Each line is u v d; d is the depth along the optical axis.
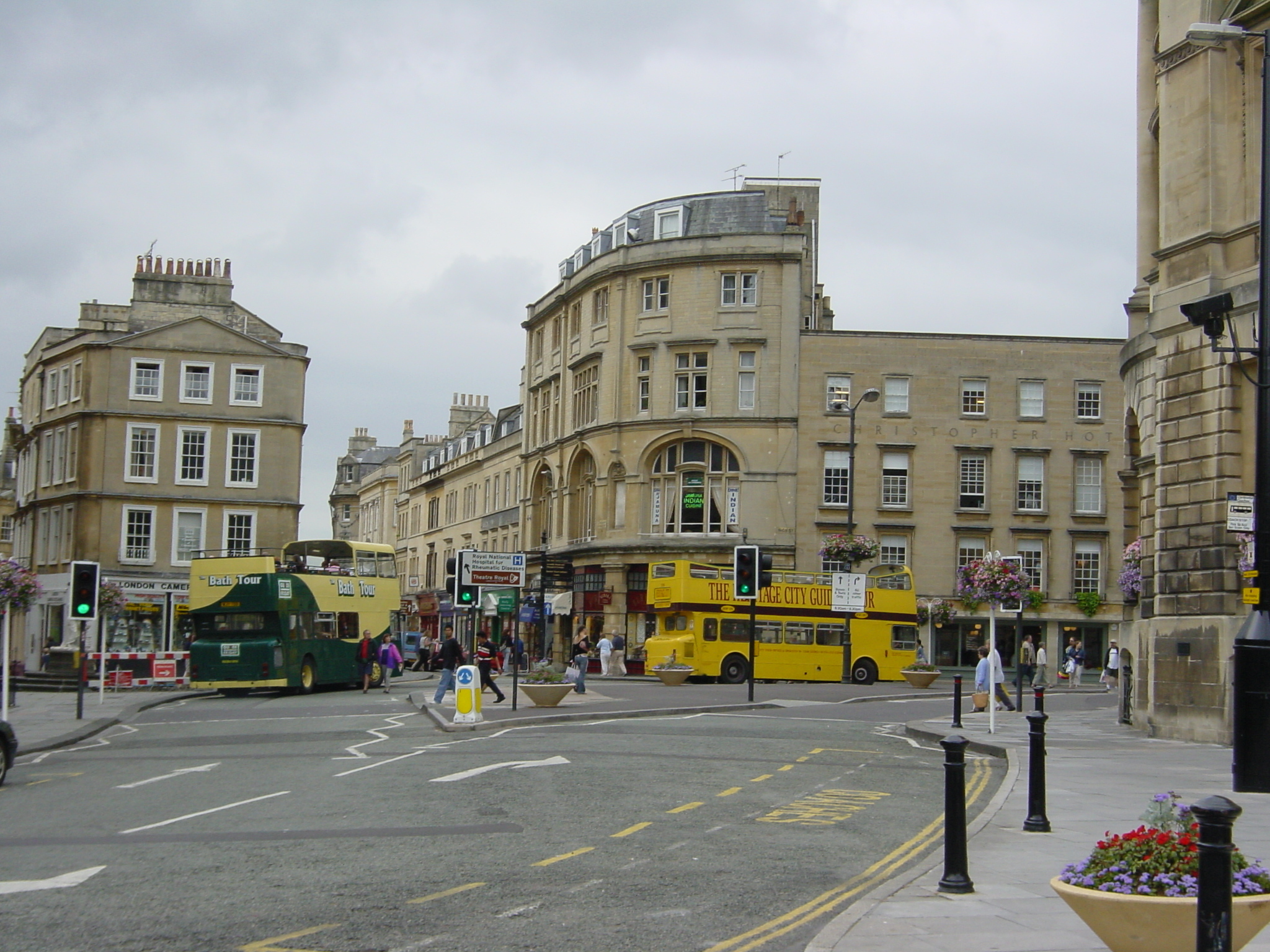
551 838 11.74
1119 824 12.56
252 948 7.70
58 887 9.56
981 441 55.56
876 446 55.47
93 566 28.38
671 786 15.59
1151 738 22.88
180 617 55.44
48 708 33.16
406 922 8.38
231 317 59.88
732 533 55.75
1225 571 21.48
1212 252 22.16
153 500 55.88
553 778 16.20
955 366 55.91
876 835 12.16
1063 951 7.45
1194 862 6.44
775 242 56.34
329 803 14.16
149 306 59.22
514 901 9.02
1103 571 55.38
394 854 10.88
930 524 55.19
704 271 57.03
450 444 92.94
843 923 8.13
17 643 61.47
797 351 55.84
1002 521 55.28
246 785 15.99
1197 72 22.53
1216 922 5.78
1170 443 22.91
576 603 60.00
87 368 56.19
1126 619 27.28
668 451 57.31
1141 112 26.88
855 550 47.28
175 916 8.57
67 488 56.66
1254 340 20.98
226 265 60.16
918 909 8.59
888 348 55.91
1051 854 10.87
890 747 21.58
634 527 57.09
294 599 38.81
